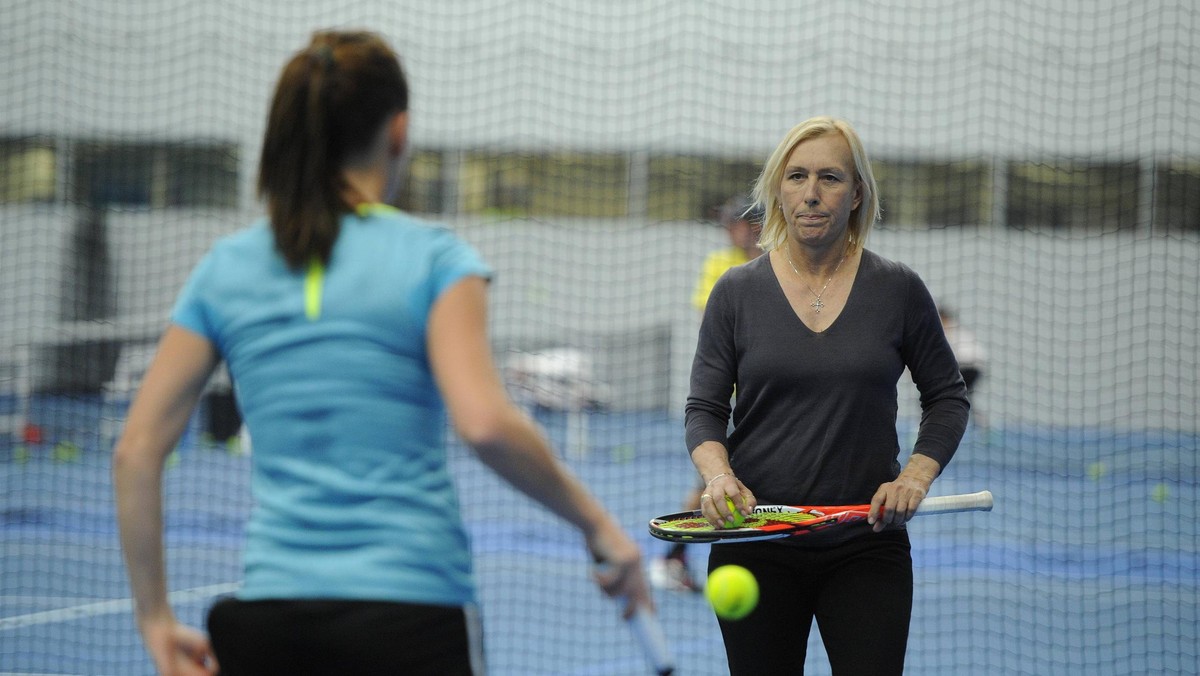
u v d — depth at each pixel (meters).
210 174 36.12
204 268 4.60
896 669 7.04
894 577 7.25
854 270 7.53
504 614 16.56
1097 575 19.67
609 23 36.56
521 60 36.50
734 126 36.53
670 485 28.05
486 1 36.38
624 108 36.78
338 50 4.55
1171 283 36.22
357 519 4.25
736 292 7.66
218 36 35.84
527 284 36.97
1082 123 35.84
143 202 36.25
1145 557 21.27
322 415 4.31
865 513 6.99
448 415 4.57
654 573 18.31
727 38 36.44
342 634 4.18
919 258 36.56
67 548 20.80
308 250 4.39
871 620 7.10
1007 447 35.28
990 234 36.44
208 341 4.55
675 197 37.03
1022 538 23.17
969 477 31.12
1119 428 36.56
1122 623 16.28
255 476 4.49
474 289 4.36
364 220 4.48
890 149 36.16
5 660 13.81
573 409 34.69
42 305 35.75
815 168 7.42
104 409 30.38
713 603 6.82
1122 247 36.34
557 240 37.09
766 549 7.35
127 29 35.94
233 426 31.00
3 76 35.62
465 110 36.44
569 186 37.03
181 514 23.61
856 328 7.35
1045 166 36.09
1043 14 35.69
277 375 4.37
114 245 36.16
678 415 36.72
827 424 7.33
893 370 7.38
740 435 7.66
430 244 4.41
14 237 35.75
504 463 4.12
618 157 36.91
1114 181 36.06
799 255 7.57
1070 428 36.88
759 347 7.46
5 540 21.33
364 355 4.32
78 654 14.12
